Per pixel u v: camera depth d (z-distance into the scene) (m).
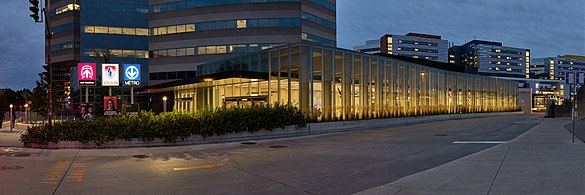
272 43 62.16
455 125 28.97
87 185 9.06
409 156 13.05
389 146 16.12
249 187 8.75
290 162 12.29
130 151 15.77
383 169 10.68
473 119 39.56
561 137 16.62
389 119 31.08
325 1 69.00
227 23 63.75
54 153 15.24
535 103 79.69
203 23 65.06
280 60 26.19
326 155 13.73
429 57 166.38
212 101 34.28
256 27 62.69
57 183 9.29
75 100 70.75
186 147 17.09
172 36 66.94
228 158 13.47
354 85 28.52
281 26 62.31
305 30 63.91
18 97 99.75
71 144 16.77
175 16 67.00
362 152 14.36
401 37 163.50
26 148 16.98
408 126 29.22
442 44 169.25
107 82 26.55
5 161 13.04
